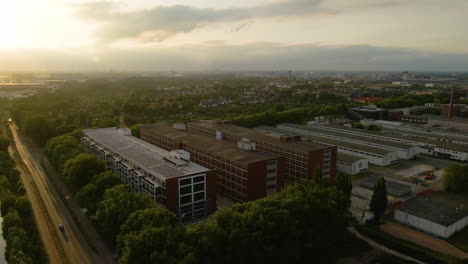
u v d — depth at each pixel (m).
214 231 76.56
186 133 182.75
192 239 75.94
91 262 90.25
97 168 129.50
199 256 73.38
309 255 92.56
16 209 114.75
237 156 134.38
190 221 114.12
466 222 107.75
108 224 91.69
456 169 134.50
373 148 187.12
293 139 161.62
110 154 153.88
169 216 84.12
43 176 160.62
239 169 126.56
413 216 107.50
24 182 151.88
